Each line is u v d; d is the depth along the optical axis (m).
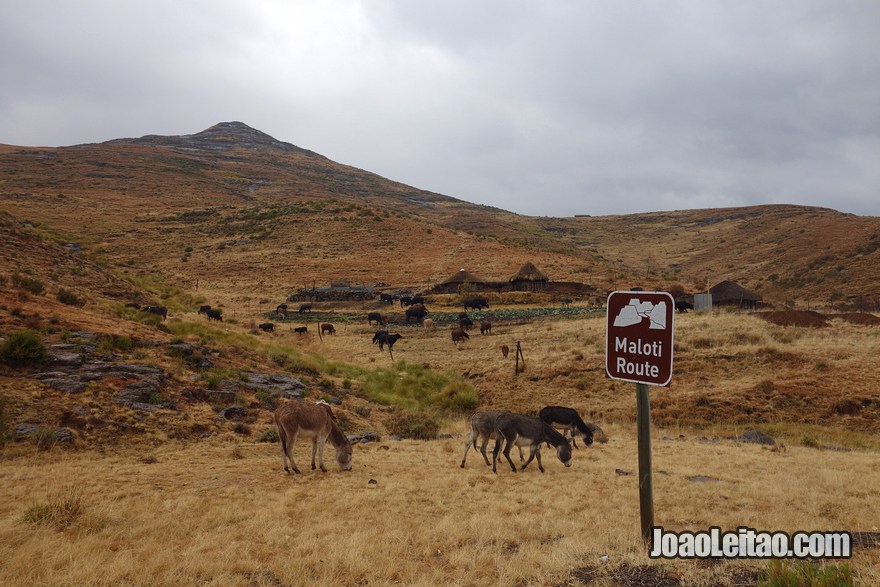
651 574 5.86
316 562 6.32
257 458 13.02
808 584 4.98
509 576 5.87
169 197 183.38
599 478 11.46
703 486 10.60
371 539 7.16
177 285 90.19
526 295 77.75
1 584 5.43
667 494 9.84
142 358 19.39
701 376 27.53
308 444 15.15
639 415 6.39
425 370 34.41
